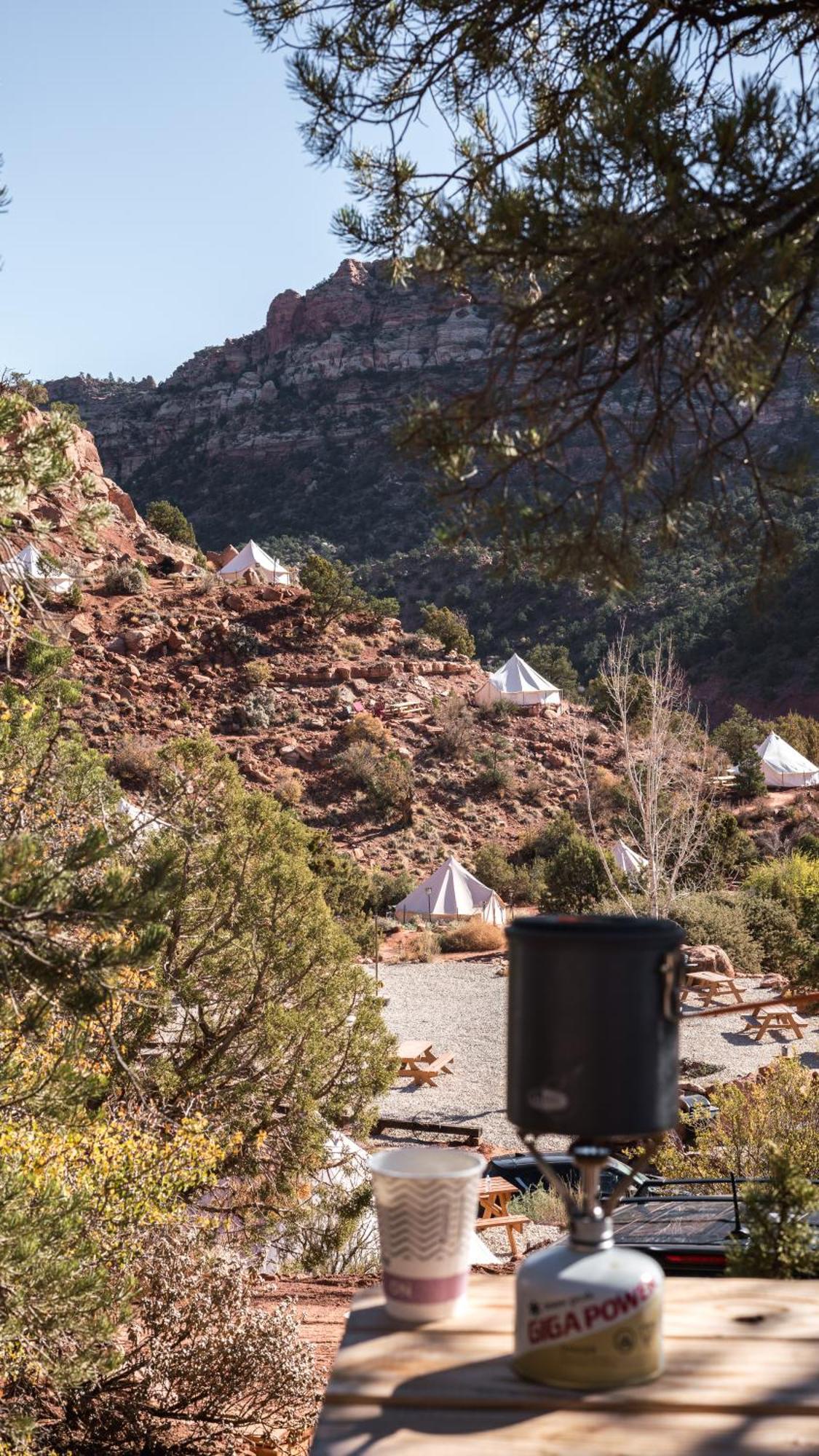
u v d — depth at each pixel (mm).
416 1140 14883
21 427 3227
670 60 1989
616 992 1445
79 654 49281
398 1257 1786
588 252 1786
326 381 174375
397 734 51250
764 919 25156
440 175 2385
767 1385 1546
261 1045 9133
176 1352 5062
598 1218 1597
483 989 25766
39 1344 4723
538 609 113375
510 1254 9844
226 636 53344
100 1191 5453
